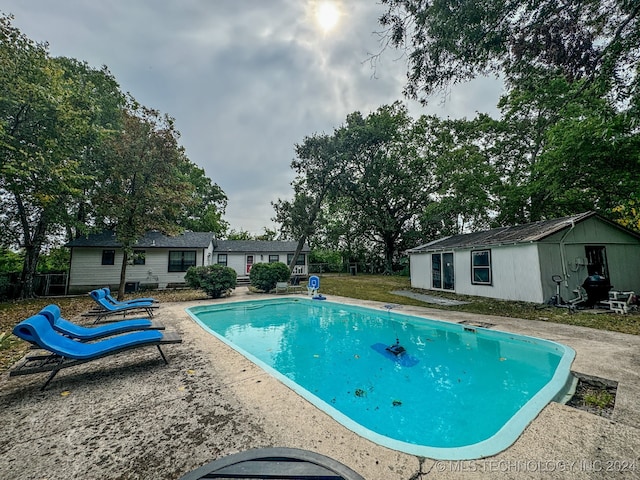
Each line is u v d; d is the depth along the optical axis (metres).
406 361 5.27
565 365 3.79
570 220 9.30
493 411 3.48
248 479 1.67
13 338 5.67
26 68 9.45
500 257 10.44
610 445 2.10
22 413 2.65
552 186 12.11
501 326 6.32
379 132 20.75
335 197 20.86
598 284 8.37
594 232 9.66
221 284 11.94
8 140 9.33
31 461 1.96
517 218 17.25
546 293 8.87
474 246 11.39
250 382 3.34
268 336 7.16
